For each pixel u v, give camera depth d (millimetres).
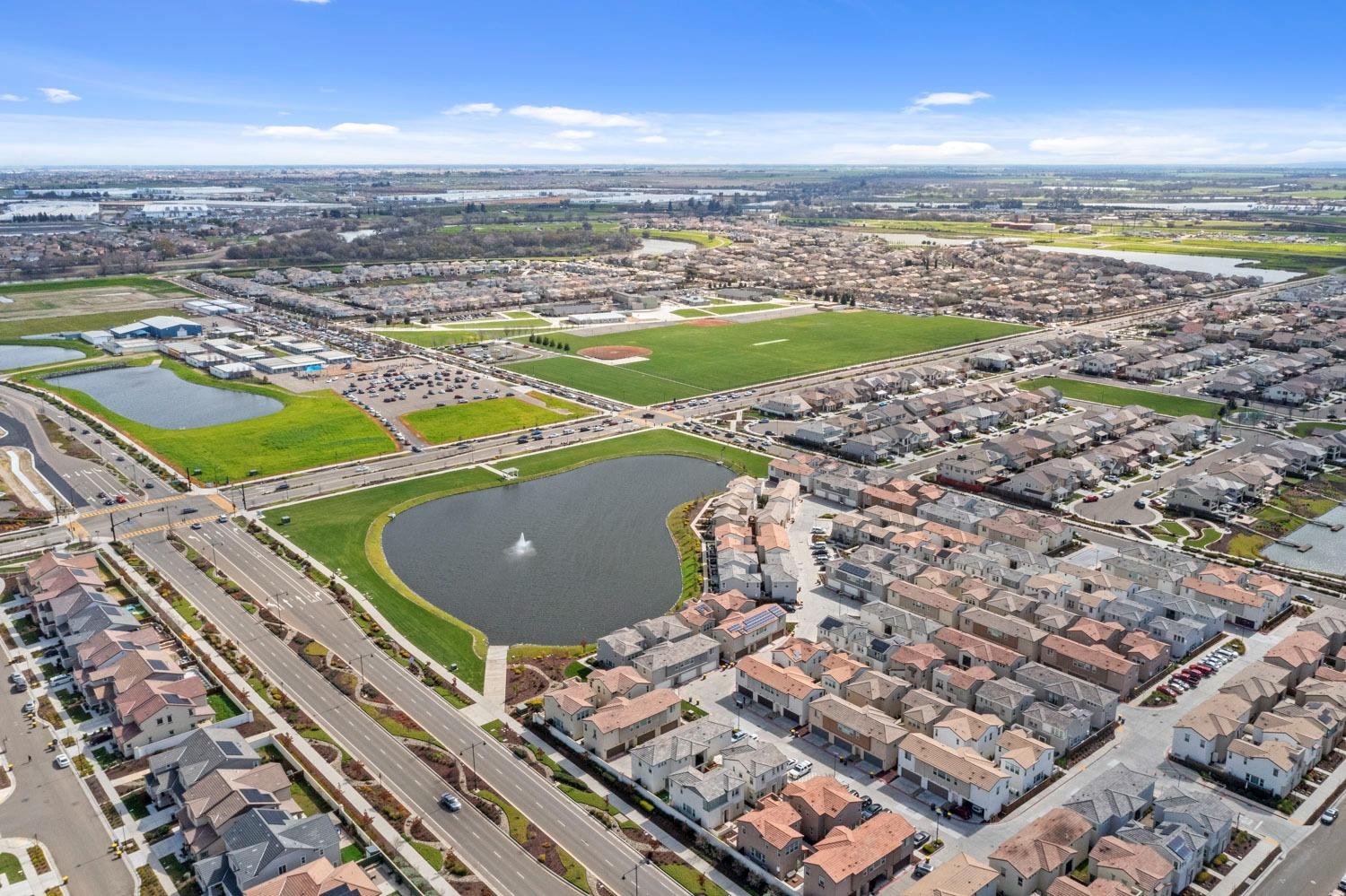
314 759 160250
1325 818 146250
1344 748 165000
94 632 191250
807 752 165750
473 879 133500
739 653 197625
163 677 173875
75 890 131125
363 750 163250
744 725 173625
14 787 153500
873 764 161875
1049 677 180250
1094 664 184250
